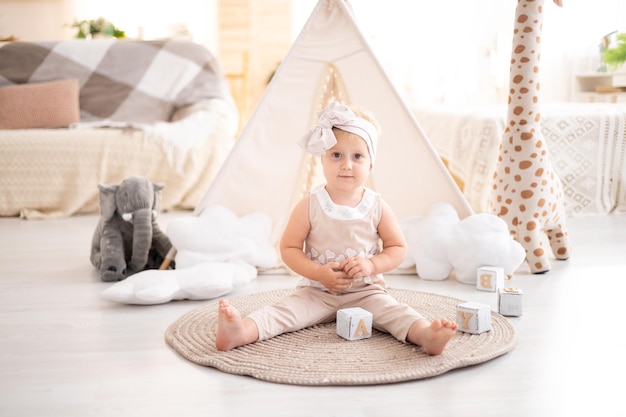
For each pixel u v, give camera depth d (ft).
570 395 4.28
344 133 5.62
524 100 7.51
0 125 13.06
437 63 18.56
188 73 14.29
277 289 6.90
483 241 7.09
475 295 6.74
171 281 6.44
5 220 11.18
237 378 4.59
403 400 4.22
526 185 7.48
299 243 5.70
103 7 18.22
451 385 4.45
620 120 10.78
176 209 12.06
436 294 6.60
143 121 13.84
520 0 7.48
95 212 11.82
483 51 18.58
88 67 14.16
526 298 6.50
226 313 4.88
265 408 4.12
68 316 6.05
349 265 5.37
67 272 7.71
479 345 5.09
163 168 11.81
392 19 18.56
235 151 7.66
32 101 13.29
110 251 7.38
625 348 5.11
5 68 13.99
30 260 8.30
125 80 14.12
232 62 21.03
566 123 10.69
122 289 6.30
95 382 4.54
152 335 5.52
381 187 7.99
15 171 11.37
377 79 7.55
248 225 7.69
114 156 11.62
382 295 5.60
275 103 7.68
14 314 6.12
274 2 20.80
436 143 12.61
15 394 4.36
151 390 4.41
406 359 4.80
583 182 10.85
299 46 7.42
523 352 5.05
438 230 7.39
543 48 17.47
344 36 7.38
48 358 5.00
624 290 6.71
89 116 13.85
